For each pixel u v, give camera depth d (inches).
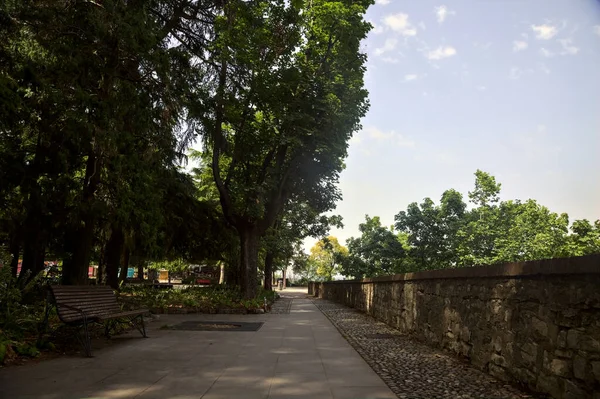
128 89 422.3
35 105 386.3
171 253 904.3
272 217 755.4
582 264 151.1
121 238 749.3
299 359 267.0
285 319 538.0
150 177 475.5
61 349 285.3
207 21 640.4
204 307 605.3
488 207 989.2
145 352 284.2
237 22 673.0
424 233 1048.2
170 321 491.5
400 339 370.0
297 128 682.8
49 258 682.8
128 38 401.4
